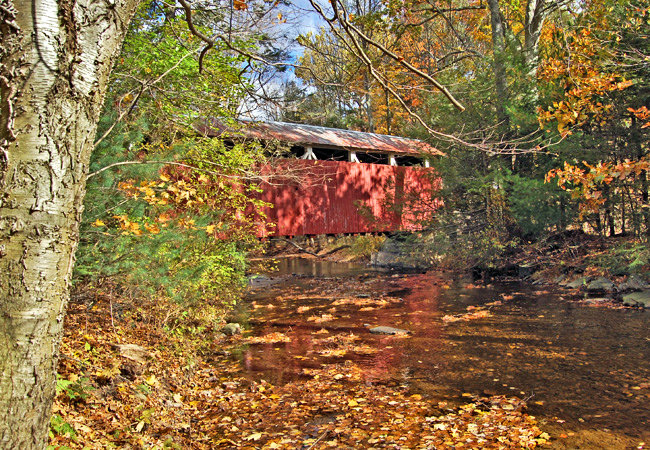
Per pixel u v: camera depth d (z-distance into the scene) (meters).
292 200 13.55
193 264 6.63
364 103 27.69
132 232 4.73
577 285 11.96
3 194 1.32
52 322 1.40
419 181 16.81
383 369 6.43
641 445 4.04
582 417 4.66
